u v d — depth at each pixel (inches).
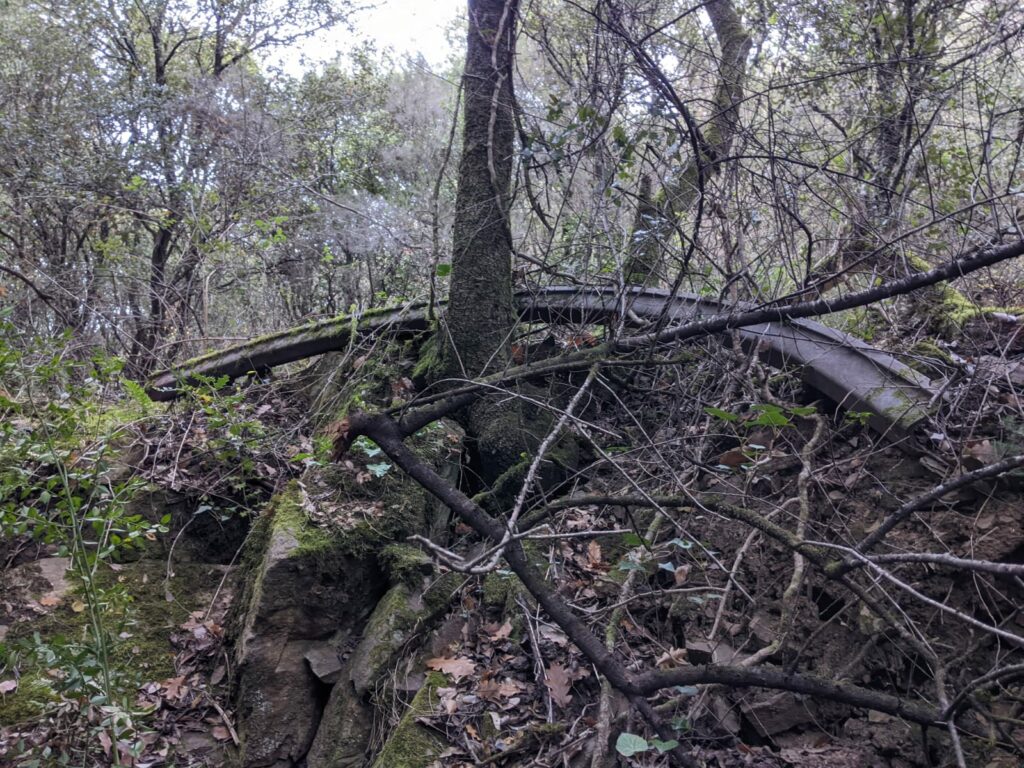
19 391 138.8
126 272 316.5
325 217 308.3
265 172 323.9
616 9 118.6
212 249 294.2
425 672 115.2
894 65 157.9
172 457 151.9
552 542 121.6
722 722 100.5
